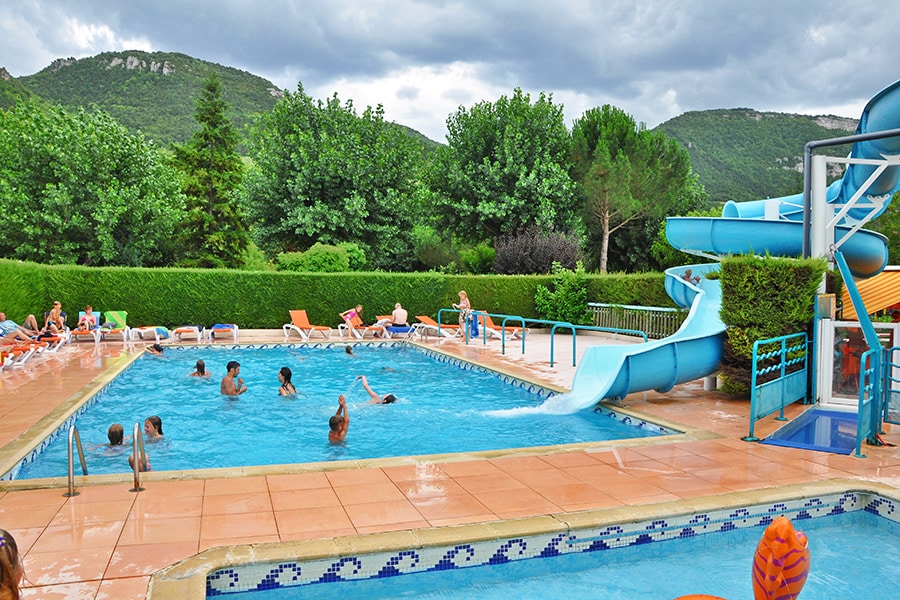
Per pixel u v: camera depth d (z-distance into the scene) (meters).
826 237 9.84
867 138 9.05
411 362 15.79
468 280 22.39
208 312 20.41
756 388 7.49
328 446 8.13
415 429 8.96
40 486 5.43
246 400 10.96
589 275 21.69
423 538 4.36
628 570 4.66
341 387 12.31
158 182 30.98
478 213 32.03
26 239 27.62
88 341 18.20
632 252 34.00
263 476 5.80
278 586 4.08
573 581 4.49
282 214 32.19
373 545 4.23
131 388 11.85
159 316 20.03
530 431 8.80
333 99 33.84
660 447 7.02
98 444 8.01
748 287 9.53
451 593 4.32
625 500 5.22
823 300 9.36
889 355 8.07
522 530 4.54
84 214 28.45
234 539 4.34
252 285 20.73
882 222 28.31
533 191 30.61
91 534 4.40
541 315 22.23
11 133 28.53
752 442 7.25
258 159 32.66
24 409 8.98
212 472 5.89
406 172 34.38
